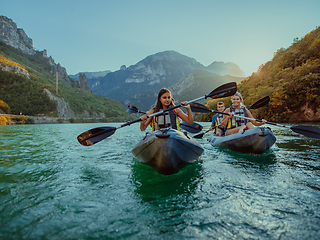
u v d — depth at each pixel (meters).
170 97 3.89
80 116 121.75
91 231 1.57
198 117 61.34
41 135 10.97
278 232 1.54
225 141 5.11
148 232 1.56
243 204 2.02
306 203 2.03
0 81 101.94
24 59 169.50
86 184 2.68
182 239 1.46
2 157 4.47
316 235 1.49
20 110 89.94
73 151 5.30
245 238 1.47
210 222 1.70
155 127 3.83
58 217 1.79
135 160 4.21
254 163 3.75
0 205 2.02
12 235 1.50
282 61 41.28
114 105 173.25
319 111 28.92
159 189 2.48
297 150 5.03
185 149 3.12
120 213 1.87
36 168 3.51
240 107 5.54
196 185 2.60
